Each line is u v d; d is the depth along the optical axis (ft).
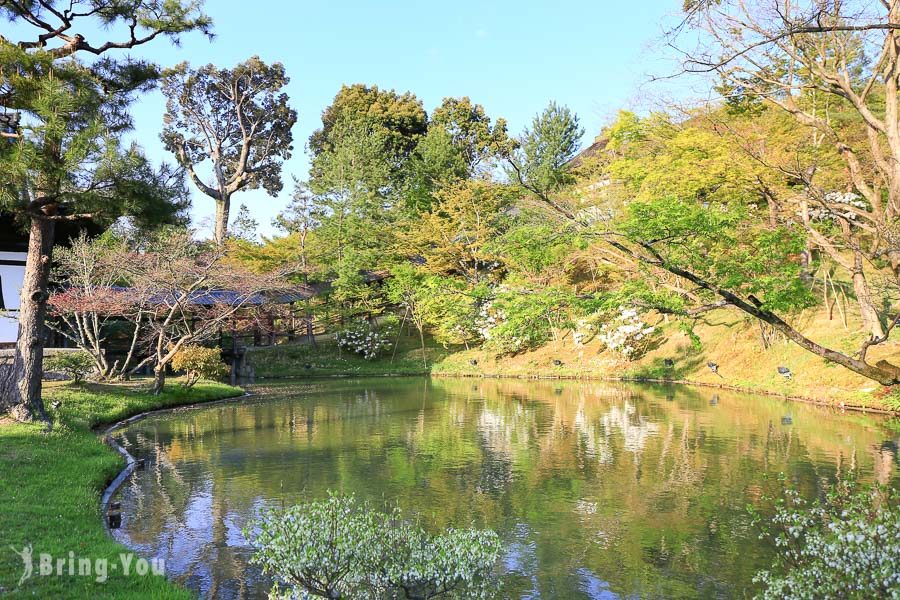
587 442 51.72
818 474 39.86
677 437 53.11
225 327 96.02
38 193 42.63
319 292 136.46
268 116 174.29
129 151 41.14
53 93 37.58
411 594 19.75
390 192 156.46
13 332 71.31
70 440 43.01
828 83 33.01
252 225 137.18
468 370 122.01
